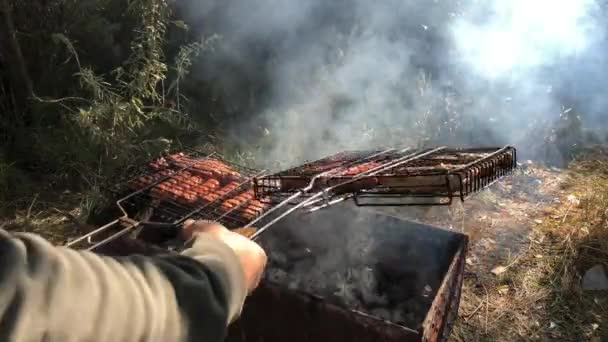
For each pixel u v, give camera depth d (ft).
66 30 13.75
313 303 6.41
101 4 14.25
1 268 1.86
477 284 9.64
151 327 2.24
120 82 13.94
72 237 10.80
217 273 2.71
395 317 7.92
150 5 12.98
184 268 2.59
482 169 6.27
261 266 3.69
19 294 1.85
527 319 8.80
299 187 7.05
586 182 13.03
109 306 2.09
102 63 14.58
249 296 6.88
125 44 14.70
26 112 13.75
